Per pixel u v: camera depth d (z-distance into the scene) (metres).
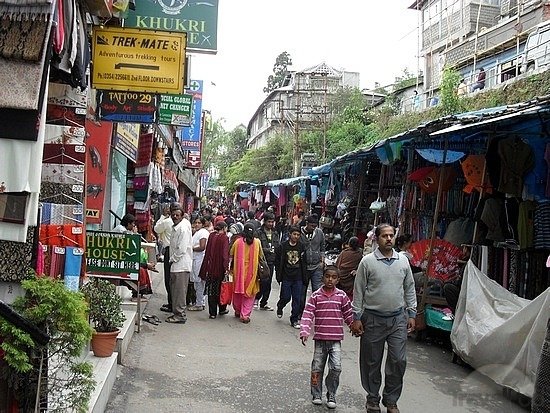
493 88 18.84
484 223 8.57
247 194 44.19
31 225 4.26
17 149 4.03
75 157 5.55
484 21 26.09
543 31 18.17
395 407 5.77
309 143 36.19
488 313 7.13
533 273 8.07
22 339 3.46
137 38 7.07
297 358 7.93
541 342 5.67
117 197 11.14
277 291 14.33
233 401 6.04
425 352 8.41
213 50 8.31
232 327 9.71
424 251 9.41
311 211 21.84
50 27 4.00
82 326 3.95
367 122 33.41
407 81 34.31
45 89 4.10
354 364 7.84
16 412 3.67
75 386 4.28
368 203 15.47
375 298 5.78
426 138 9.20
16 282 4.37
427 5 30.66
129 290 10.30
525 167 7.98
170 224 12.54
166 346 8.08
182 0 8.29
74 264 5.52
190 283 11.62
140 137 13.74
